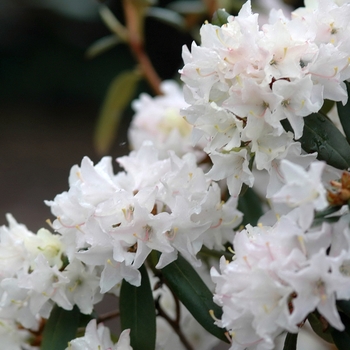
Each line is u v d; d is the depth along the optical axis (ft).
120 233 2.32
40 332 2.56
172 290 2.48
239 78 2.28
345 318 2.28
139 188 2.39
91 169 2.38
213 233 2.43
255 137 2.29
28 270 2.45
